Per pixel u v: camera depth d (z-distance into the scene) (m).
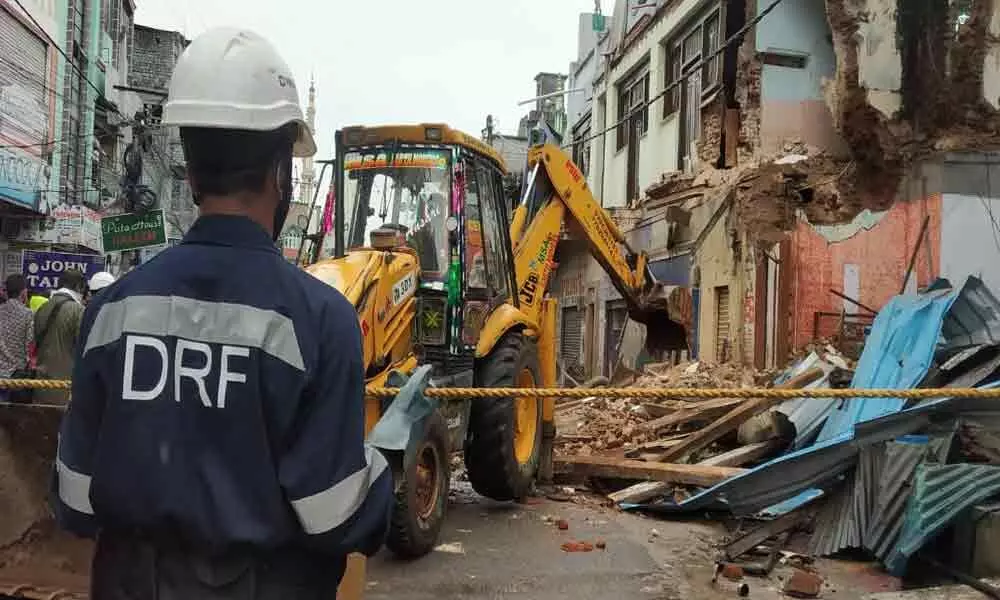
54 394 6.75
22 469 3.91
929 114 12.55
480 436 6.23
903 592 4.23
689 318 9.50
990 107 12.48
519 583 4.85
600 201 22.23
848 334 11.88
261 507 1.45
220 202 1.60
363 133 6.27
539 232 7.57
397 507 4.91
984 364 5.90
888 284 12.37
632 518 6.49
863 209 12.55
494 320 6.41
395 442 2.45
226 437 1.46
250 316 1.50
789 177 13.13
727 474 6.69
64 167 16.56
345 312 1.60
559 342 23.66
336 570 1.60
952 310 6.50
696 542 5.81
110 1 20.42
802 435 7.19
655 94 17.98
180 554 1.48
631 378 13.27
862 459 5.32
